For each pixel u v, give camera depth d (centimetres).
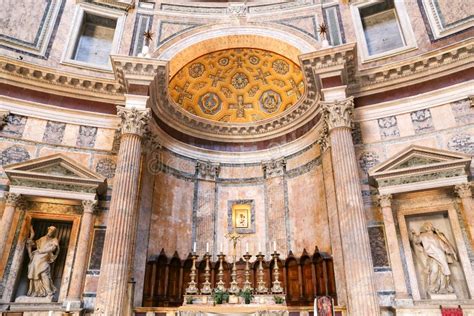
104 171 1127
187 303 886
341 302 985
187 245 1308
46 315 902
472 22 1104
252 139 1542
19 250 970
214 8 1495
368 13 1390
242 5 1499
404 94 1129
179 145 1430
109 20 1447
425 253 945
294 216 1314
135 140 1032
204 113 1571
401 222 982
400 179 974
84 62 1288
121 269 861
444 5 1189
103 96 1209
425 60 1077
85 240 984
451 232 948
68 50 1285
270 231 1352
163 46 1386
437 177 933
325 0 1443
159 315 949
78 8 1381
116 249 876
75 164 1041
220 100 1596
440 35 1154
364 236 870
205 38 1413
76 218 1045
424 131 1063
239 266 1294
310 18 1409
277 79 1523
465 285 878
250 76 1571
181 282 1220
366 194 1045
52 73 1140
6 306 898
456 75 1066
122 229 904
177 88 1474
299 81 1438
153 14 1459
